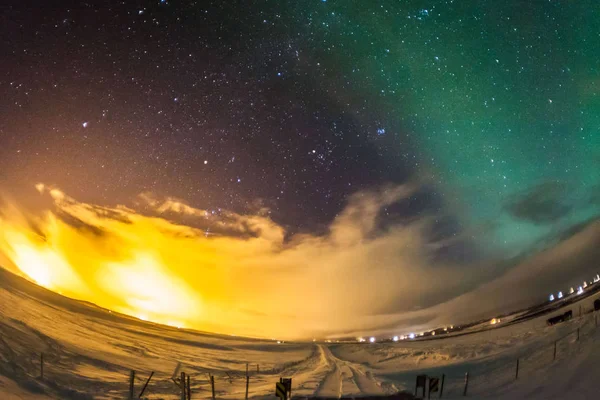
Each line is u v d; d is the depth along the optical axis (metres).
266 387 16.78
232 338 36.25
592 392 12.46
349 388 16.89
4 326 17.61
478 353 23.97
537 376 15.59
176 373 18.59
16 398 10.66
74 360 16.73
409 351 28.91
